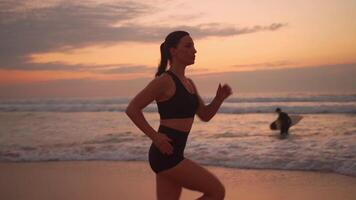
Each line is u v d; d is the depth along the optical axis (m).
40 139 12.75
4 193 6.55
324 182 6.68
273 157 8.62
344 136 11.41
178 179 3.39
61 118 21.56
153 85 3.23
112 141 11.82
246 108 23.84
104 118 21.03
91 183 7.07
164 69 3.47
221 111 23.84
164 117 3.35
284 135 12.53
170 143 3.31
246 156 8.86
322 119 17.94
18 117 22.77
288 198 5.86
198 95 3.53
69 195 6.32
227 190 6.39
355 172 7.16
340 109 21.80
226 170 7.82
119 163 8.88
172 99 3.29
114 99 39.88
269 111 23.33
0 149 10.91
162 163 3.36
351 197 5.78
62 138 12.85
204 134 13.05
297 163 8.02
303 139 11.01
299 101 31.02
